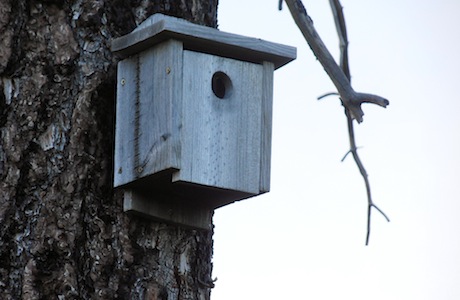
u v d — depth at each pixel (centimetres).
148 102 842
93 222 816
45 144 811
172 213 858
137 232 840
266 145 878
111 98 848
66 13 840
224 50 865
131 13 871
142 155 837
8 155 797
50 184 805
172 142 823
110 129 842
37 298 777
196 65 847
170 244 859
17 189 794
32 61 821
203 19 923
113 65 854
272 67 888
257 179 869
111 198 833
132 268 828
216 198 880
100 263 812
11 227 785
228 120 859
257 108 877
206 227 877
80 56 840
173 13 894
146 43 840
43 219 794
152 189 846
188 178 831
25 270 780
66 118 823
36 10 829
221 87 895
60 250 793
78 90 834
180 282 859
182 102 835
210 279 893
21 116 809
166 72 833
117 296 813
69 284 786
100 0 854
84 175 820
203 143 843
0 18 812
